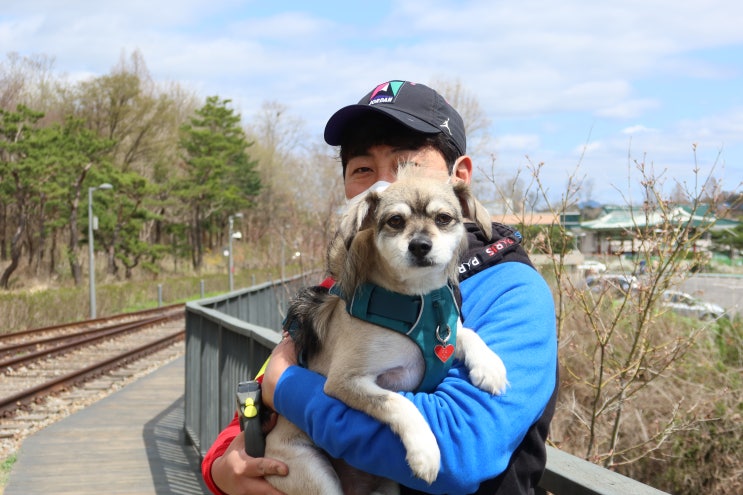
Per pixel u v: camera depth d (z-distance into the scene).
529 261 2.03
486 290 1.93
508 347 1.74
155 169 51.31
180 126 53.25
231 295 10.87
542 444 1.78
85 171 37.47
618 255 4.82
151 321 22.67
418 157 2.28
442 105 2.31
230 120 54.84
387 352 1.87
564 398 5.68
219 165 52.22
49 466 7.07
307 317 2.13
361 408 1.76
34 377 12.51
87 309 27.81
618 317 4.55
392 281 1.95
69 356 15.05
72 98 46.38
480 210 2.07
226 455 2.15
